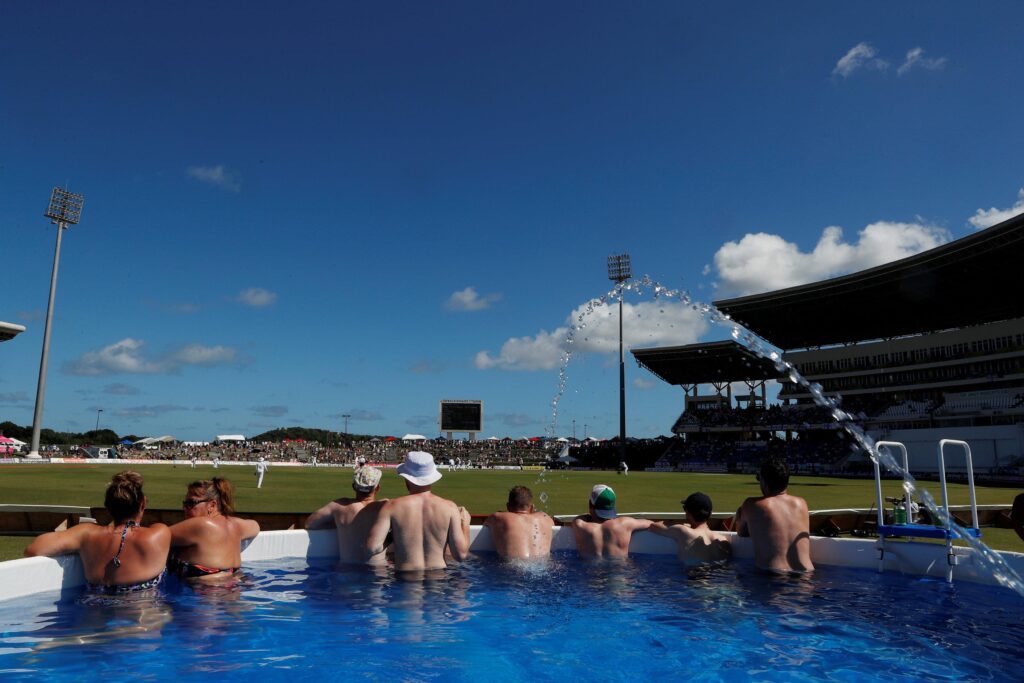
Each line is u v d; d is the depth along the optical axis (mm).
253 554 6539
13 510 10047
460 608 5148
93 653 3939
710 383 92750
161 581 5355
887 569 6422
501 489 27156
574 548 7418
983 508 12953
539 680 3717
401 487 27125
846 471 58500
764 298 72750
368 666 3867
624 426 59438
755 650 4273
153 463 64688
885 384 69625
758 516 6605
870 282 63938
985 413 53312
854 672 3896
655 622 4844
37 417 54188
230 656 3959
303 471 51906
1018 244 52094
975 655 4191
